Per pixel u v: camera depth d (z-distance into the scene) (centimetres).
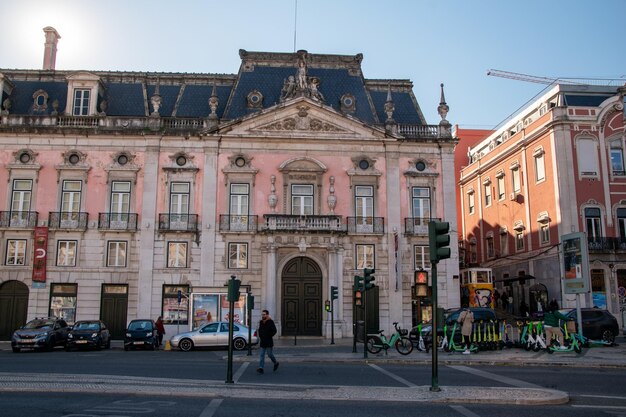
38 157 3612
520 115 4644
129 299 3478
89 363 1953
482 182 5178
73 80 3747
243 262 3569
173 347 2738
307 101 3728
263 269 3534
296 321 3556
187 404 1105
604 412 1062
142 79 3991
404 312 3581
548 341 2283
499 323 2475
